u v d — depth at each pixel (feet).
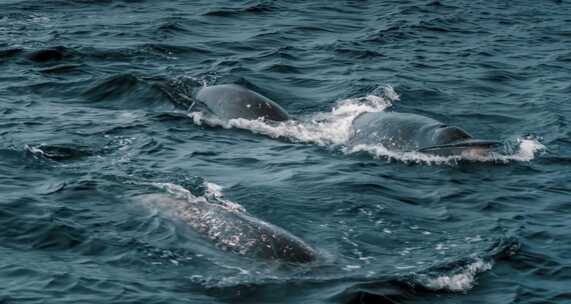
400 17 138.10
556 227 62.59
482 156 76.54
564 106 95.40
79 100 92.02
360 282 52.19
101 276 52.31
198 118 85.66
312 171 72.08
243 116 85.15
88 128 81.05
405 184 70.33
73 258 54.65
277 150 78.23
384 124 80.33
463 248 58.18
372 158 76.59
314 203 64.80
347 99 95.20
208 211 58.59
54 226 58.18
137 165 71.51
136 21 127.75
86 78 98.73
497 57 117.80
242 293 50.93
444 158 75.56
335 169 73.00
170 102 91.20
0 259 53.88
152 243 56.24
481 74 108.47
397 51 118.42
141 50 111.55
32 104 89.04
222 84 94.43
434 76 106.63
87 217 59.93
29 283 51.08
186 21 129.08
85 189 64.64
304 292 51.13
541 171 74.74
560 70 112.37
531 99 98.12
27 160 71.15
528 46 125.18
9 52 106.83
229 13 135.33
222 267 53.42
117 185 65.57
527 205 66.85
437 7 147.84
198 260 54.24
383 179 70.90
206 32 124.06
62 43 112.47
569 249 58.95
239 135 82.02
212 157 74.95
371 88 98.94
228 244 55.62
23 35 116.47
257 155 76.28
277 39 121.70
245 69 105.60
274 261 53.93
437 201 66.95
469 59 115.85
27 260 54.03
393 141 78.23
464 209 65.67
